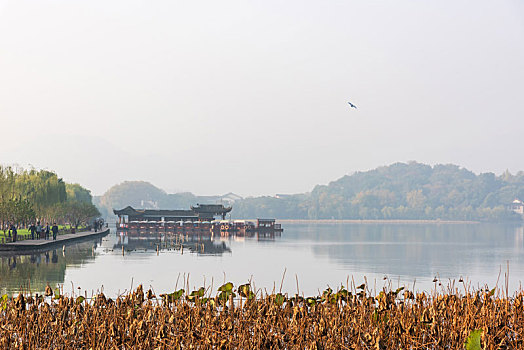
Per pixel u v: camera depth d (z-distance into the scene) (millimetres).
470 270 32969
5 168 71062
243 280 25469
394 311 11797
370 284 25156
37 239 52406
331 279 26719
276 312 11438
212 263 33688
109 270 28250
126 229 93875
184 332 10547
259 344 9945
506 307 11961
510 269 33938
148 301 12008
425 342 10703
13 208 55469
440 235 95500
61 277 25016
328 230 121938
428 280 27359
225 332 10305
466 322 10781
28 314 11703
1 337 10578
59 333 10852
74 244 51750
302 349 10258
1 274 25844
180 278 25453
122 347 10344
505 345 10188
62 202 88188
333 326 10797
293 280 25984
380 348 10164
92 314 11570
